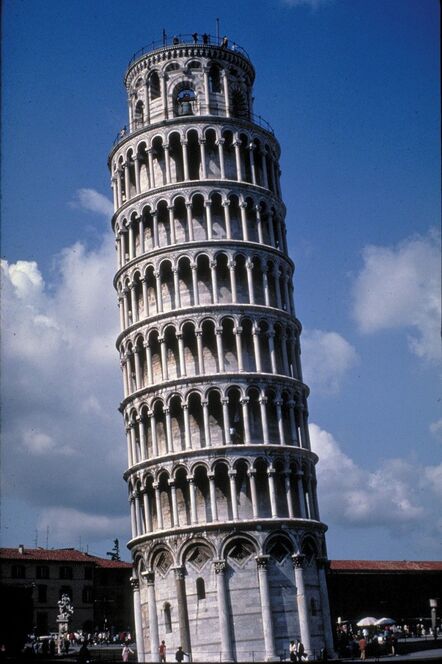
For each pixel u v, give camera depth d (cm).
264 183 8981
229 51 9281
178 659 7150
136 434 8394
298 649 7306
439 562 13238
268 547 7694
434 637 9400
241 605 7519
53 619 13262
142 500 8175
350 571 11531
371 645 8112
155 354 8375
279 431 8088
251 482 7781
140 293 8675
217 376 8006
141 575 8044
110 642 11688
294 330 8719
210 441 7906
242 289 8475
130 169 9069
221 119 8812
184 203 8581
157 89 9238
